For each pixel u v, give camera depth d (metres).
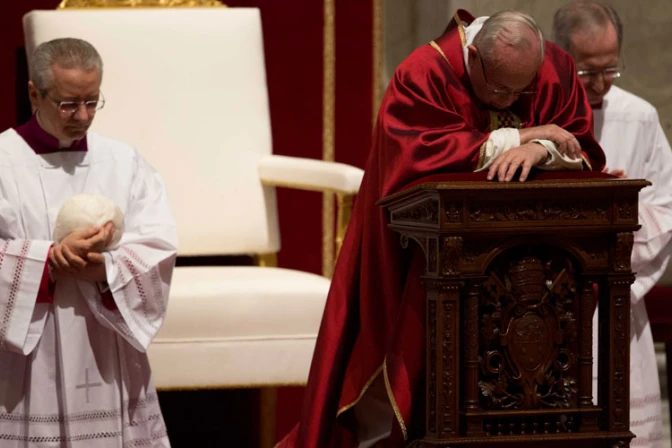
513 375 13.00
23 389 15.09
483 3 22.98
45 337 15.04
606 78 16.78
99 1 20.12
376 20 23.42
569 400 13.17
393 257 14.19
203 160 19.69
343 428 15.29
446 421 12.74
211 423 20.81
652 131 18.08
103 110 19.36
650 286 17.30
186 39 19.83
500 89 13.46
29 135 15.59
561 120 14.32
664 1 24.14
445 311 12.63
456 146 13.42
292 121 23.44
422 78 13.96
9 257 14.72
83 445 15.05
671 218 17.62
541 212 12.74
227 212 19.69
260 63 20.19
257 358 17.31
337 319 14.93
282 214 23.53
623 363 13.18
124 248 15.22
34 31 19.20
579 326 13.19
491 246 12.76
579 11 16.81
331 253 23.38
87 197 14.91
